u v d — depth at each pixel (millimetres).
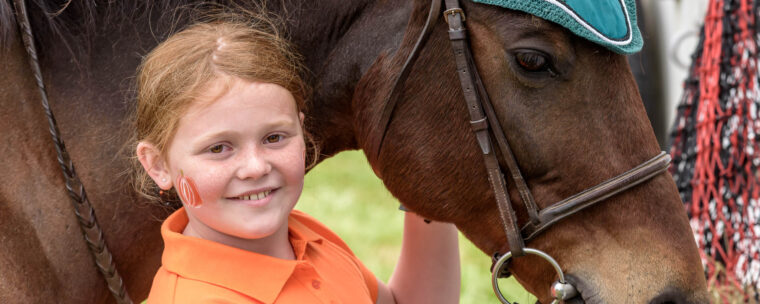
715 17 3529
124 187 2096
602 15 1919
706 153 3535
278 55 1955
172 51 1852
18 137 1969
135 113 2080
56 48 2064
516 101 2002
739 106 3510
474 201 2145
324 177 9055
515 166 2033
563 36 1947
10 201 1939
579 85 1984
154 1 2152
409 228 2496
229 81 1795
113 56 2111
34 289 1953
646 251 2004
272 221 1831
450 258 2518
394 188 2242
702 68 3561
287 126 1847
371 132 2230
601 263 2023
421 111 2127
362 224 7008
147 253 2193
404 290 2514
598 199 2008
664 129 4770
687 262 2016
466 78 2033
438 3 2043
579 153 2002
